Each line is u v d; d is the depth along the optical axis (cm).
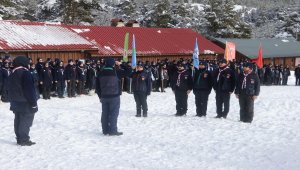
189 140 999
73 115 1415
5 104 1767
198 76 1416
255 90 1284
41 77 2017
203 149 900
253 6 12744
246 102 1292
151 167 749
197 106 1432
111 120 1056
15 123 934
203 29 6769
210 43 4362
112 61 1059
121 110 1608
